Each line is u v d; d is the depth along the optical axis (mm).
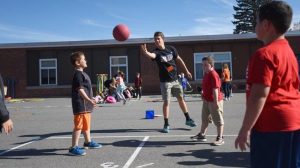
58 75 34938
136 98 28000
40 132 11562
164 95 10320
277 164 3363
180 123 12469
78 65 7855
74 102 7910
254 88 3350
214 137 9523
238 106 18594
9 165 7277
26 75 34781
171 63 10188
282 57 3396
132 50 34375
